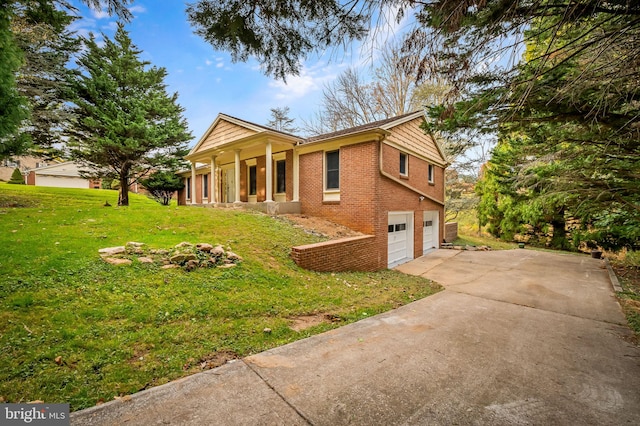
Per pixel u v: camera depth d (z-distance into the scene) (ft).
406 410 7.75
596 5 7.75
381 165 30.89
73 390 7.75
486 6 8.18
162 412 7.27
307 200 37.24
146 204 55.72
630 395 8.75
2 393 7.36
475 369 10.07
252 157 45.78
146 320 11.68
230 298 14.64
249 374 9.23
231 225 26.84
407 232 37.83
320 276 20.99
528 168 28.14
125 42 45.96
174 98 52.70
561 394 8.72
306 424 7.09
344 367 9.91
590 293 21.44
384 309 16.58
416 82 10.27
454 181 71.41
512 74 10.82
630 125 12.16
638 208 20.45
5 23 18.71
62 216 25.58
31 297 11.78
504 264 33.40
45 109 42.11
